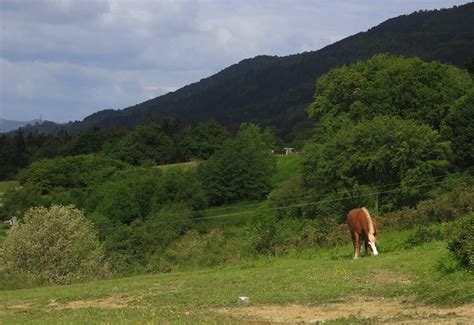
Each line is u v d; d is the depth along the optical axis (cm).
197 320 1653
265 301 1975
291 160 11362
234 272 2939
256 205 9419
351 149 6412
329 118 7644
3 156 13800
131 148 12112
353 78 7625
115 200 8200
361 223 2953
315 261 3022
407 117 7044
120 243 6334
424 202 4428
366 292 1956
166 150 12425
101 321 1717
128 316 1798
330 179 6594
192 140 12756
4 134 14838
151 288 2609
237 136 10906
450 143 6550
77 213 5469
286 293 2052
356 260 2720
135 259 6006
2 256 5056
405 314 1602
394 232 4062
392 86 7181
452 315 1523
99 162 10844
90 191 9106
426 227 3522
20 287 4366
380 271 2328
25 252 5000
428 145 6228
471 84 7494
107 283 3152
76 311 2088
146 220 7562
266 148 11025
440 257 2292
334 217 5903
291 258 3725
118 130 14062
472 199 4184
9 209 9150
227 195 9719
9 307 2509
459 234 2073
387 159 6381
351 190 6506
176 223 7300
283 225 5062
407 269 2280
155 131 12794
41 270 4969
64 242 5075
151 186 8481
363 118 7006
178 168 10425
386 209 6125
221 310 1914
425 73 7162
